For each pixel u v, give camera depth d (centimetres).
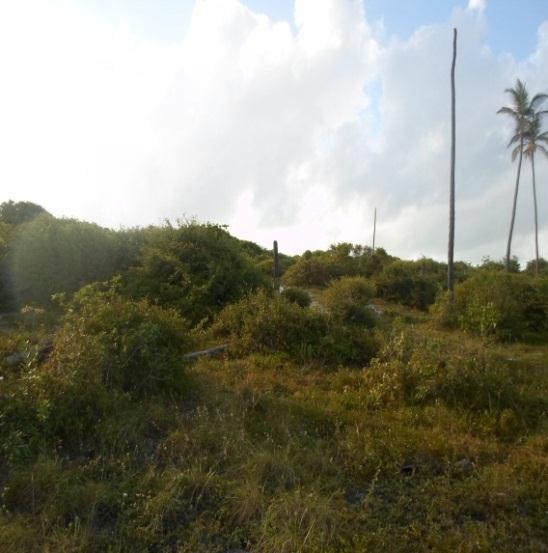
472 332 1239
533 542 352
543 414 586
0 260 1150
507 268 2741
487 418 567
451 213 1736
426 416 564
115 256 1225
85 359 506
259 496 372
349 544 333
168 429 479
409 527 362
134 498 370
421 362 651
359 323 1013
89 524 346
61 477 383
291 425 510
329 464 437
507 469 442
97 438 448
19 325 848
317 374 729
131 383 545
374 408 600
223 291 1123
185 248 1184
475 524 369
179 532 345
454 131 1736
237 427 489
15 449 397
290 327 835
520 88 2753
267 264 2578
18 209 1800
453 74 1738
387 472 434
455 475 441
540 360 936
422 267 2509
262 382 645
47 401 434
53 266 1158
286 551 323
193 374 630
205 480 389
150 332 571
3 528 325
